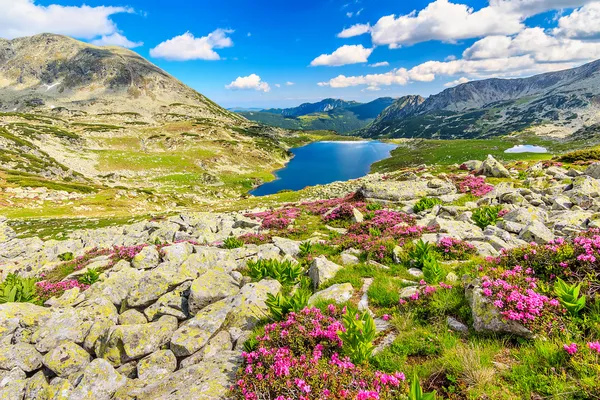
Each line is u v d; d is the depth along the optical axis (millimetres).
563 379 4867
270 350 6656
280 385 5445
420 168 59719
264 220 29109
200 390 6289
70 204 81562
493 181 35625
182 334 9164
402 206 28406
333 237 20969
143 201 96500
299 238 22875
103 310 10953
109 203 87125
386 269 12195
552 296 6852
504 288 7074
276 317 8641
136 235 29750
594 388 4457
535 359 5473
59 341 9359
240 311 9797
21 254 28609
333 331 6879
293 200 60844
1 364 8297
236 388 5949
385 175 62719
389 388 5238
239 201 79938
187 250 17297
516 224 15945
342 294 10047
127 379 8156
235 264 15266
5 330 9773
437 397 5137
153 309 11219
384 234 17562
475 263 10703
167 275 12391
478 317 6945
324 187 66562
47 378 8555
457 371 5574
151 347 9047
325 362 5918
